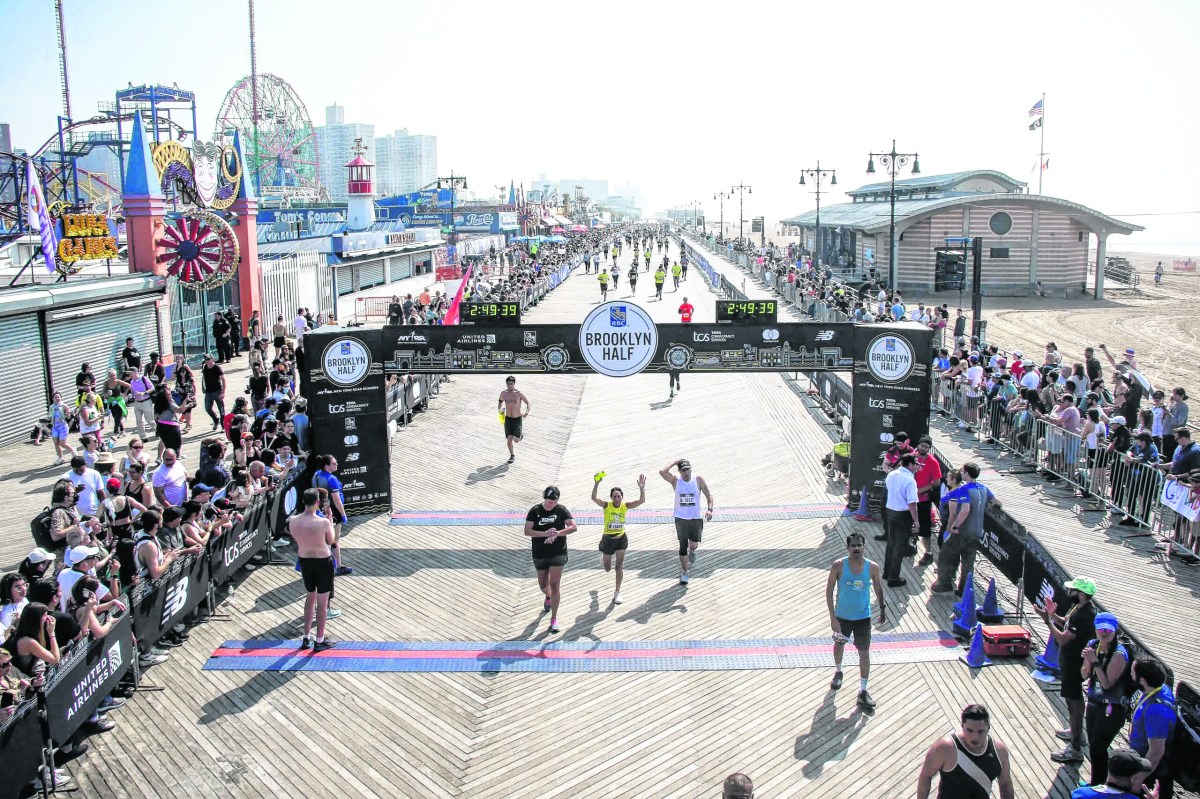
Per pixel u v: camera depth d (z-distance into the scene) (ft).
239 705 30.99
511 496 54.80
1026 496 53.11
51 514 35.58
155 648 35.19
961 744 19.77
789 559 44.32
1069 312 145.89
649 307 140.26
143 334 84.23
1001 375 66.69
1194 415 74.33
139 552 32.94
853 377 49.62
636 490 55.77
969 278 168.35
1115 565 42.60
